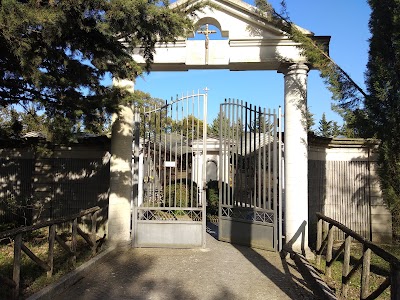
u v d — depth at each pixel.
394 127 6.38
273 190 8.15
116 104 6.64
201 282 6.05
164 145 8.54
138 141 8.71
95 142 10.27
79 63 6.16
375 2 6.57
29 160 11.66
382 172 6.68
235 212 8.91
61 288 5.47
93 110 6.55
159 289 5.70
